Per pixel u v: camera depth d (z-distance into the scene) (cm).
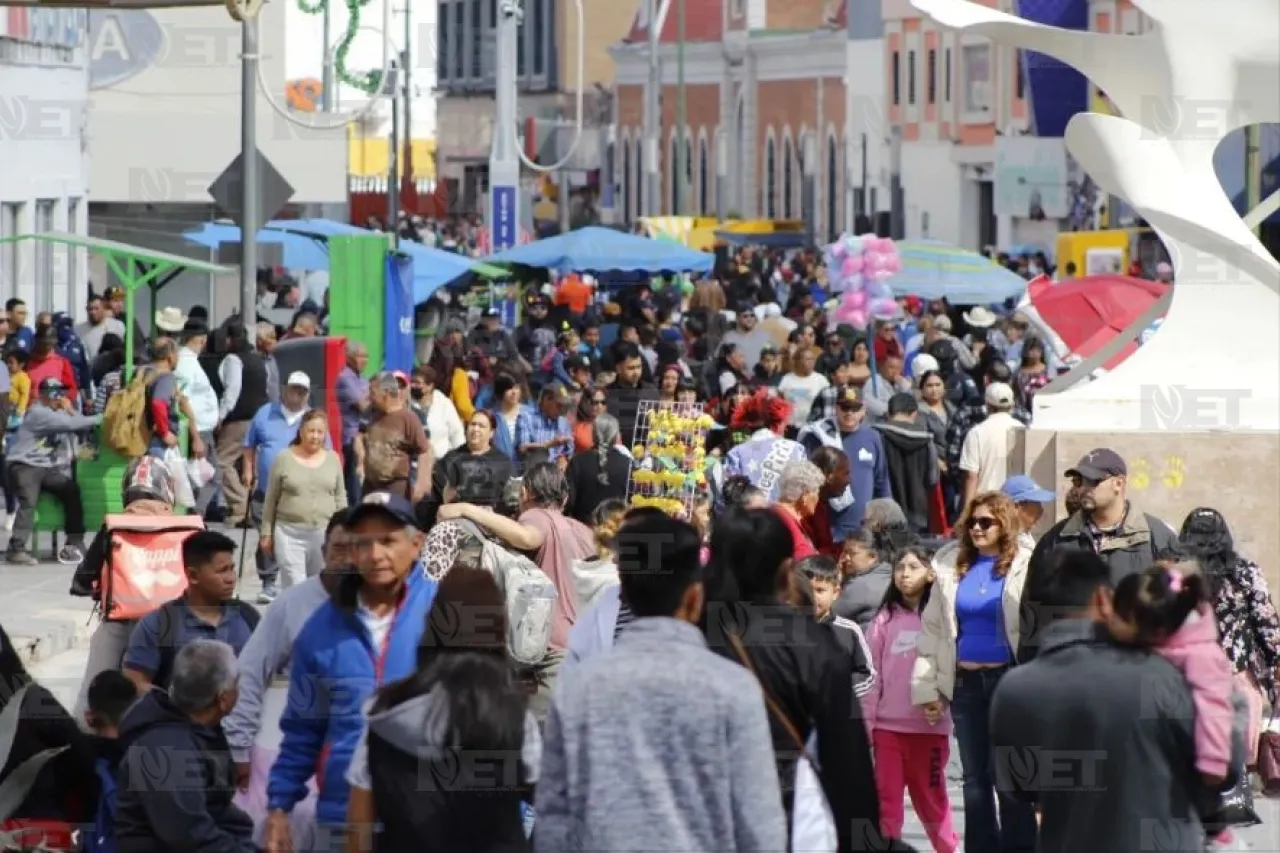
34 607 4219
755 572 1853
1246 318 4112
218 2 5078
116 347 6219
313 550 4175
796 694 1825
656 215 18825
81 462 4875
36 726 2208
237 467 5394
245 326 5594
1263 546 3881
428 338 7831
